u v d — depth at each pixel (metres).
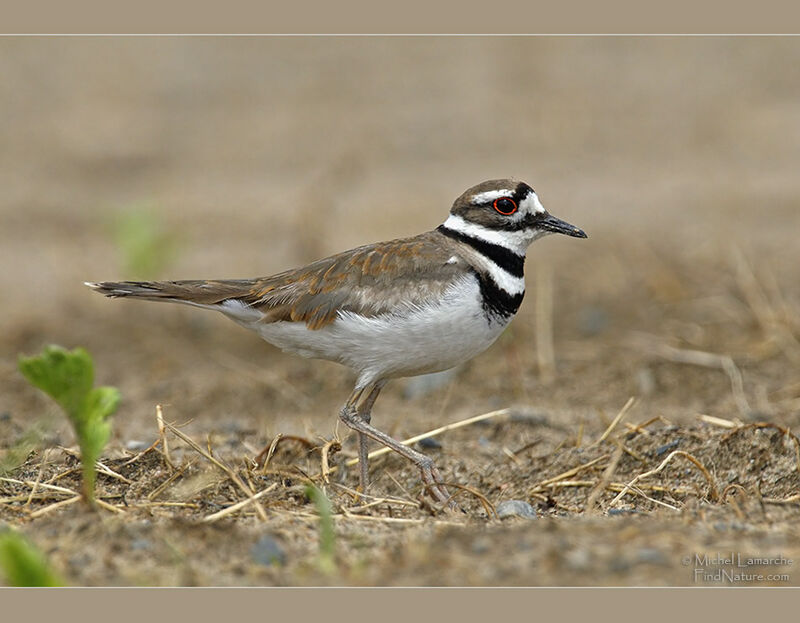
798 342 13.84
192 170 20.45
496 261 9.83
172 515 8.13
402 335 9.36
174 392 13.52
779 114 21.94
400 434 11.21
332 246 17.02
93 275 16.80
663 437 10.12
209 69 25.31
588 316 15.06
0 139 21.77
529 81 24.02
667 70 24.38
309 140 21.48
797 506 8.27
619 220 18.03
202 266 16.62
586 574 6.98
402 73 24.84
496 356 14.12
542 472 10.09
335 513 8.47
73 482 8.99
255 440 11.09
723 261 16.34
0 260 17.44
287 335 9.79
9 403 12.80
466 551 7.38
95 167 20.67
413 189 19.19
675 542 7.43
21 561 6.64
